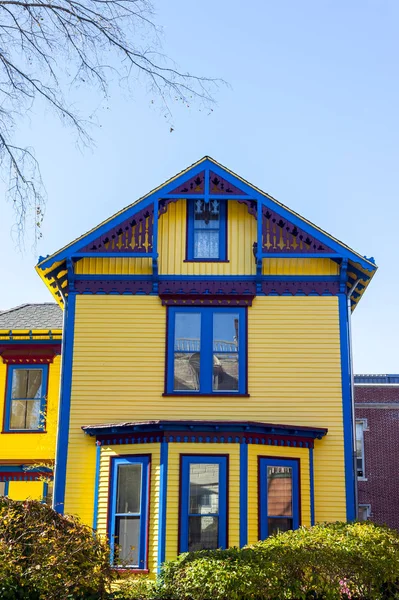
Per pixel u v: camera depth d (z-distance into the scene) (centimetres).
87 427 1928
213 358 2028
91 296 2078
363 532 1541
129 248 2041
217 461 1842
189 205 2134
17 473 2434
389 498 3200
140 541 1811
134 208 2066
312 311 2053
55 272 2075
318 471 1939
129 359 2030
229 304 2056
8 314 2731
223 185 2073
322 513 1908
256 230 2109
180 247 2100
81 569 1262
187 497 1817
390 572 1412
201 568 1355
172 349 2034
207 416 1978
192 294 2058
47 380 2484
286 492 1873
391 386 3350
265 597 1313
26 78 1150
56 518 1316
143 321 2056
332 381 2003
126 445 1903
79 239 2045
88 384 2012
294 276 2073
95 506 1898
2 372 2506
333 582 1358
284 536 1552
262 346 2030
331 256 2019
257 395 1992
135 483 1877
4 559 1164
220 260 2088
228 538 1789
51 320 2650
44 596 1190
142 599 1348
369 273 2020
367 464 3253
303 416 1978
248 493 1823
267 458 1872
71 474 1950
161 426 1842
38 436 2444
